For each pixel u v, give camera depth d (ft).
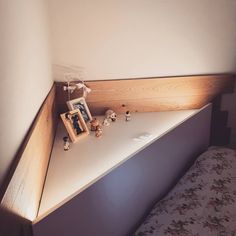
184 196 4.19
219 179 4.51
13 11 2.54
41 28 4.23
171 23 5.64
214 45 5.91
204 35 5.82
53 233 2.58
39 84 3.78
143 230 3.61
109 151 4.21
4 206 1.84
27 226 2.42
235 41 5.93
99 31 5.49
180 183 4.63
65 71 5.64
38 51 3.84
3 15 2.21
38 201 3.01
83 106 5.40
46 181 3.43
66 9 5.27
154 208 4.13
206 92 6.12
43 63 4.26
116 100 5.90
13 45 2.48
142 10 5.48
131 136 4.78
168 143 4.44
